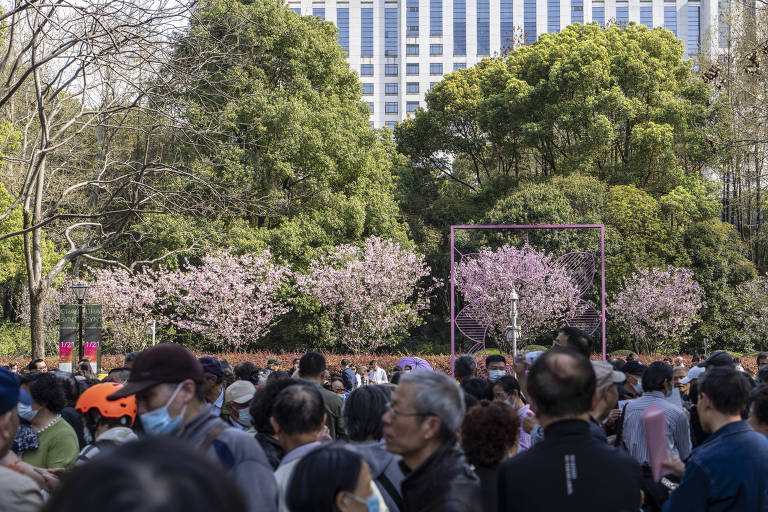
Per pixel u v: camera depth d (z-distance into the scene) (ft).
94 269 91.20
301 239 100.37
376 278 99.25
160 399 9.51
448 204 135.13
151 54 40.57
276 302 101.14
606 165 125.80
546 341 106.42
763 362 29.43
